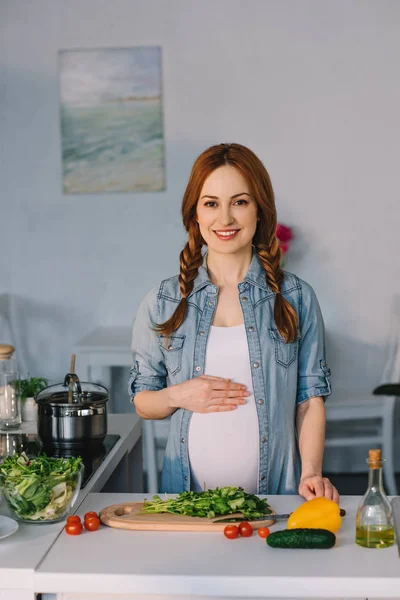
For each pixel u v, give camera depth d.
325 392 2.10
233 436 2.02
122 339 4.47
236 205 1.97
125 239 4.91
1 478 1.74
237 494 1.79
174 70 4.79
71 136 4.84
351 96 4.79
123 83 4.80
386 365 4.73
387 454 4.30
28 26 4.79
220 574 1.48
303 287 2.13
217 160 1.96
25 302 4.96
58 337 4.98
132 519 1.73
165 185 4.86
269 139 4.83
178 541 1.65
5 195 4.91
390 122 4.79
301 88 4.79
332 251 4.88
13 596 1.52
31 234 4.93
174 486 2.06
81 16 4.77
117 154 4.85
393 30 4.75
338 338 4.92
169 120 4.82
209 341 2.06
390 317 4.88
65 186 4.88
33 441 2.37
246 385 2.03
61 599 1.54
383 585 1.46
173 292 2.13
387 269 4.87
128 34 4.77
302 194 4.85
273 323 2.06
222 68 4.79
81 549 1.61
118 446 2.38
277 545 1.59
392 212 4.84
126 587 1.49
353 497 1.94
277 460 2.04
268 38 4.77
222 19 4.76
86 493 1.95
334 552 1.59
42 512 1.74
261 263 2.11
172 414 2.09
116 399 4.92
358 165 4.82
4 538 1.67
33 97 4.84
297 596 1.47
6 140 4.88
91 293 4.95
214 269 2.11
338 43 4.76
